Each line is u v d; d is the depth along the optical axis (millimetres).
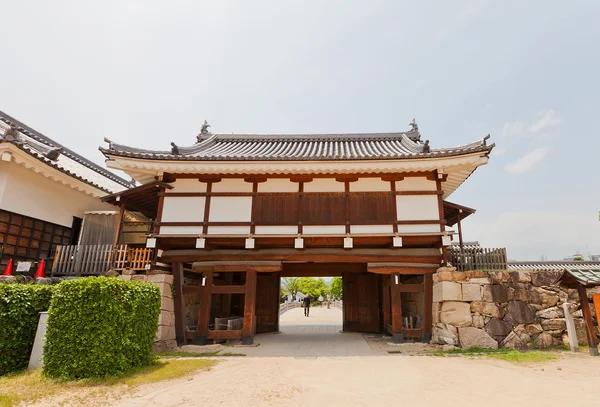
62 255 10789
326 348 9680
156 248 10570
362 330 14047
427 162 9852
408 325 12375
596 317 8938
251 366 7090
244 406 4551
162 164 10164
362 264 14172
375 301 14133
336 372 6523
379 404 4637
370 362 7512
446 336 9414
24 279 9828
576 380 5793
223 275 14070
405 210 10273
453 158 9727
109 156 10039
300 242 10109
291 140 16281
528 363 7176
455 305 9500
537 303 9547
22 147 10445
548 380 5801
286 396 4969
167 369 6488
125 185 19922
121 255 10477
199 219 10422
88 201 14227
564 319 9391
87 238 13148
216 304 14164
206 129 16828
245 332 10242
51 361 5707
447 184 11648
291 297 58250
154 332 7270
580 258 26047
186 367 6703
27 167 11164
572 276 8375
